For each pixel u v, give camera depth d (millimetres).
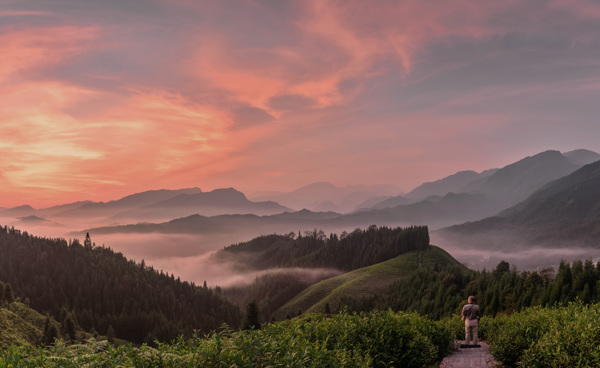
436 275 165125
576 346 9984
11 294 166625
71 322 159125
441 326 16984
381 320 12977
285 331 10359
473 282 127125
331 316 13141
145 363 7180
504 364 14086
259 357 7684
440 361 15492
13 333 124812
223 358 7332
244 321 100938
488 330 22031
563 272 84500
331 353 8789
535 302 83938
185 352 7781
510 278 106812
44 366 6957
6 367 6762
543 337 11383
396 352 12289
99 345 7711
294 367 7398
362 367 8805
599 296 73000
